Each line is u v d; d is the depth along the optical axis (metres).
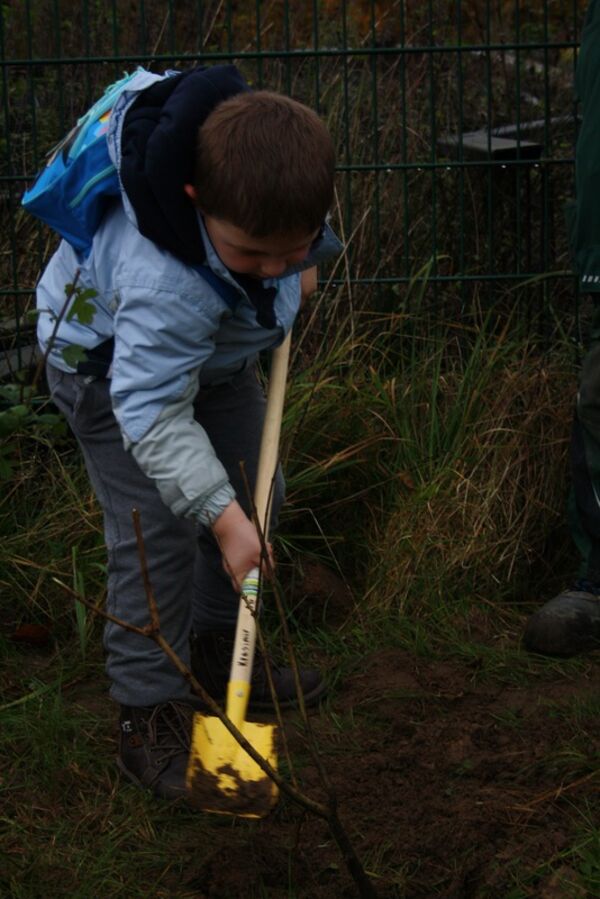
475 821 2.33
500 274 4.38
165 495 2.23
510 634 3.23
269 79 5.03
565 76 5.63
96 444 2.49
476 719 2.79
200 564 2.84
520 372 3.76
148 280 2.16
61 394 2.54
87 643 3.14
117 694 2.58
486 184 4.51
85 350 2.44
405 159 4.20
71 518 3.47
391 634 3.18
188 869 2.28
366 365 4.05
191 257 2.15
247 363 2.54
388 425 3.68
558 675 3.02
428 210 4.56
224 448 2.70
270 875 2.22
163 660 2.54
